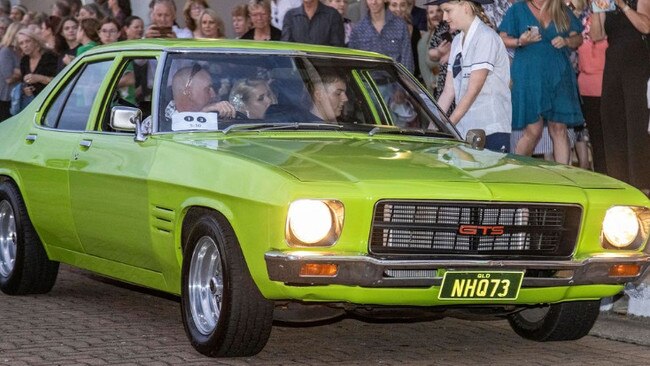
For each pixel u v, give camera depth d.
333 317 8.23
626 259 8.30
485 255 7.96
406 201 7.71
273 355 8.50
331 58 9.77
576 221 8.20
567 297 8.30
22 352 8.51
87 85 10.34
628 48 13.16
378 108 9.68
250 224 7.77
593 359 8.59
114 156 9.32
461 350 8.86
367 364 8.28
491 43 11.94
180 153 8.62
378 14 15.26
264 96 9.32
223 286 8.02
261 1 15.59
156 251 8.84
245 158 8.12
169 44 9.61
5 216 11.09
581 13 14.16
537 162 8.95
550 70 13.24
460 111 11.91
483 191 7.91
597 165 14.41
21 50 18.89
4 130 11.21
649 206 8.47
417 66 15.63
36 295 10.97
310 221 7.58
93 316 9.94
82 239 9.84
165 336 9.10
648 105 13.03
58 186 9.99
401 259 7.70
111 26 17.05
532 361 8.48
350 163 8.12
